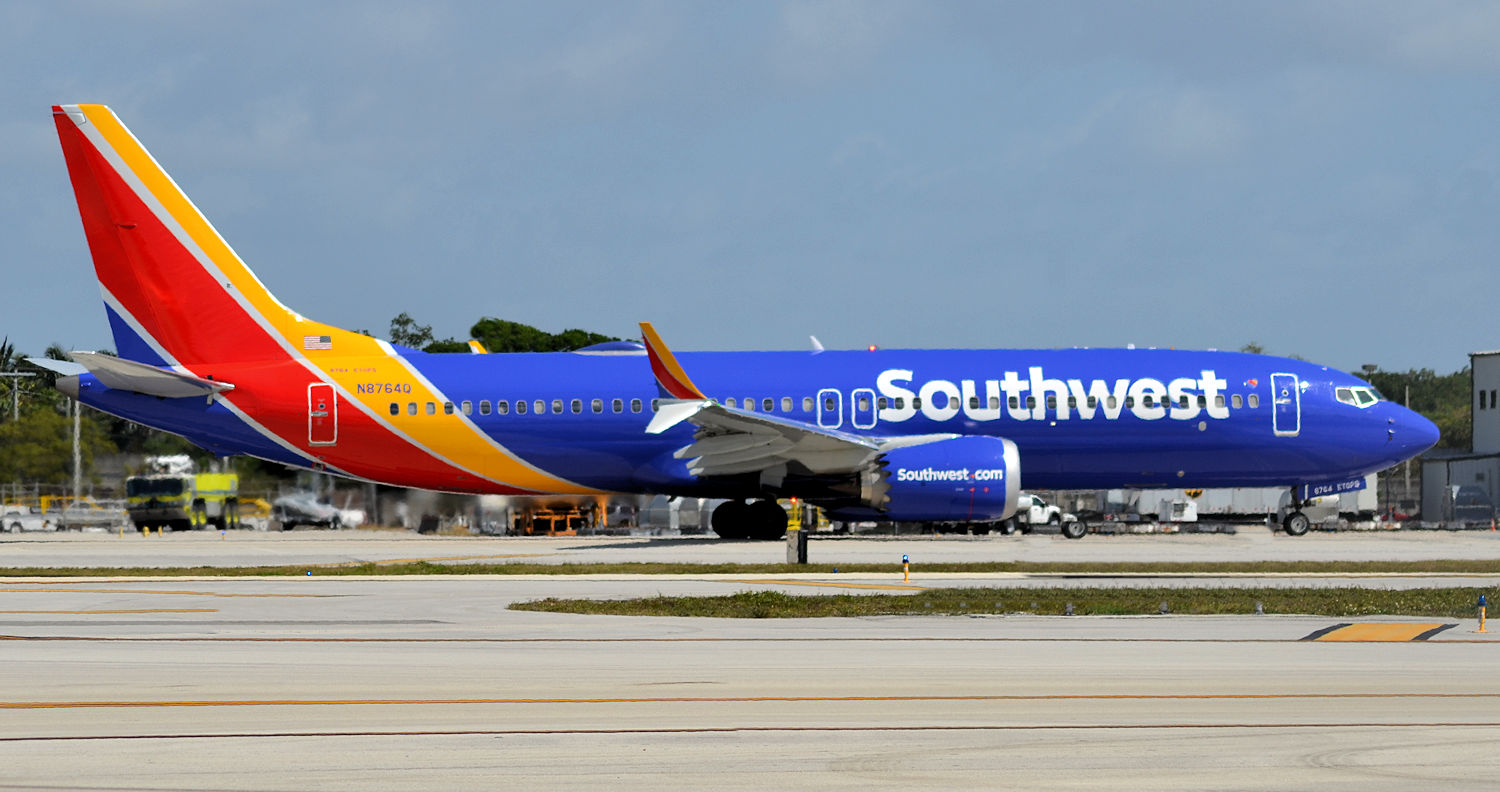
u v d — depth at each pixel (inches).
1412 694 2379.4
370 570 5083.7
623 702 2300.7
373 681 2506.2
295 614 3617.1
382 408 6776.6
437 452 6830.7
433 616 3570.4
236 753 1925.4
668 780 1784.0
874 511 6668.3
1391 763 1877.5
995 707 2256.4
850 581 4613.7
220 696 2352.4
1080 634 3196.4
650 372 6919.3
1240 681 2509.8
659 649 2933.1
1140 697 2348.7
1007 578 4744.1
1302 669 2647.6
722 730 2079.2
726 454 6628.9
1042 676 2564.0
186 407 6742.1
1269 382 6998.0
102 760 1883.6
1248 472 7047.2
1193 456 6968.5
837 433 6510.8
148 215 6653.5
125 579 4776.1
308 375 6766.7
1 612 3663.9
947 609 3695.9
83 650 2908.5
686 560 5674.2
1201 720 2156.7
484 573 4968.0
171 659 2778.1
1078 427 6875.0
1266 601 3870.6
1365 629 3272.6
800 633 3221.0
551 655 2844.5
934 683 2485.2
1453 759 1900.8
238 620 3474.4
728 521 7150.6
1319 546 6574.8
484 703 2289.6
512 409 6815.9
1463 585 4458.7
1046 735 2048.5
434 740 2010.3
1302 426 6983.3
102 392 6752.0
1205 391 6943.9
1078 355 7057.1
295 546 7007.9
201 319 6717.5
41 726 2101.4
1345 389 7071.9
